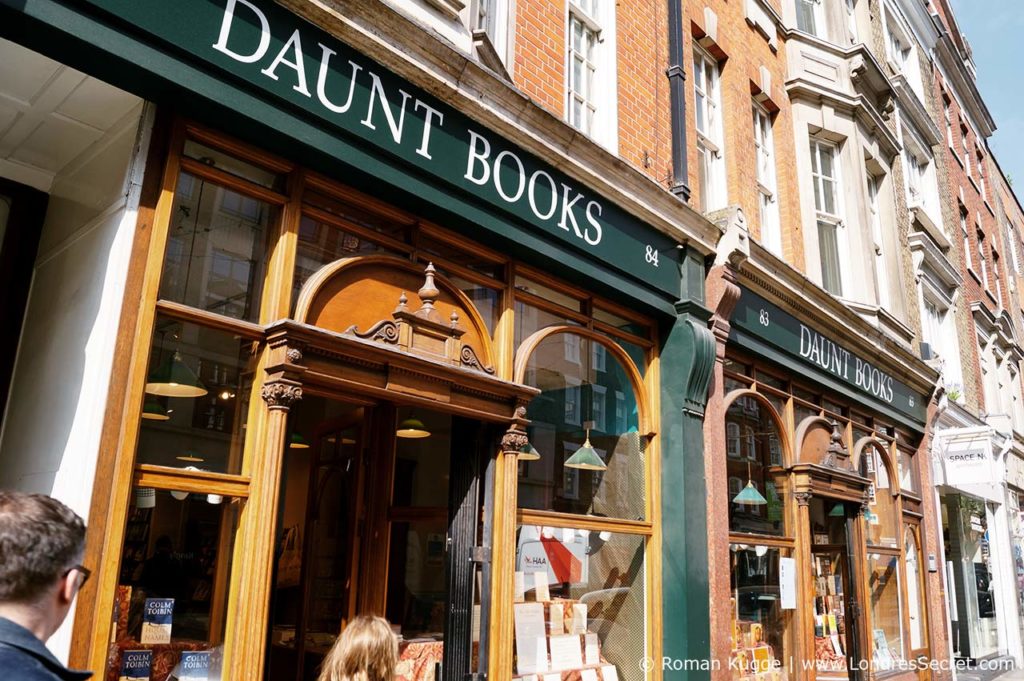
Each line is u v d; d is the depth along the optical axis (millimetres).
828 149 10883
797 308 8242
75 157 4152
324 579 5176
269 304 3973
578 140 5512
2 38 3217
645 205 6176
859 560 8891
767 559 7488
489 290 5250
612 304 6266
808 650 7676
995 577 16000
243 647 3484
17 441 3867
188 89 3467
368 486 4934
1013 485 17406
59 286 3924
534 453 5387
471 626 4633
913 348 11664
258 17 3725
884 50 13961
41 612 1593
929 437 11867
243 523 3680
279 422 3738
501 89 4918
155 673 3346
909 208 13984
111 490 3238
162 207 3566
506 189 5020
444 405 4484
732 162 8555
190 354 3672
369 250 4508
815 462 8492
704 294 6875
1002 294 21391
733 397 7188
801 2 11312
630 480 6219
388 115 4312
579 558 5613
